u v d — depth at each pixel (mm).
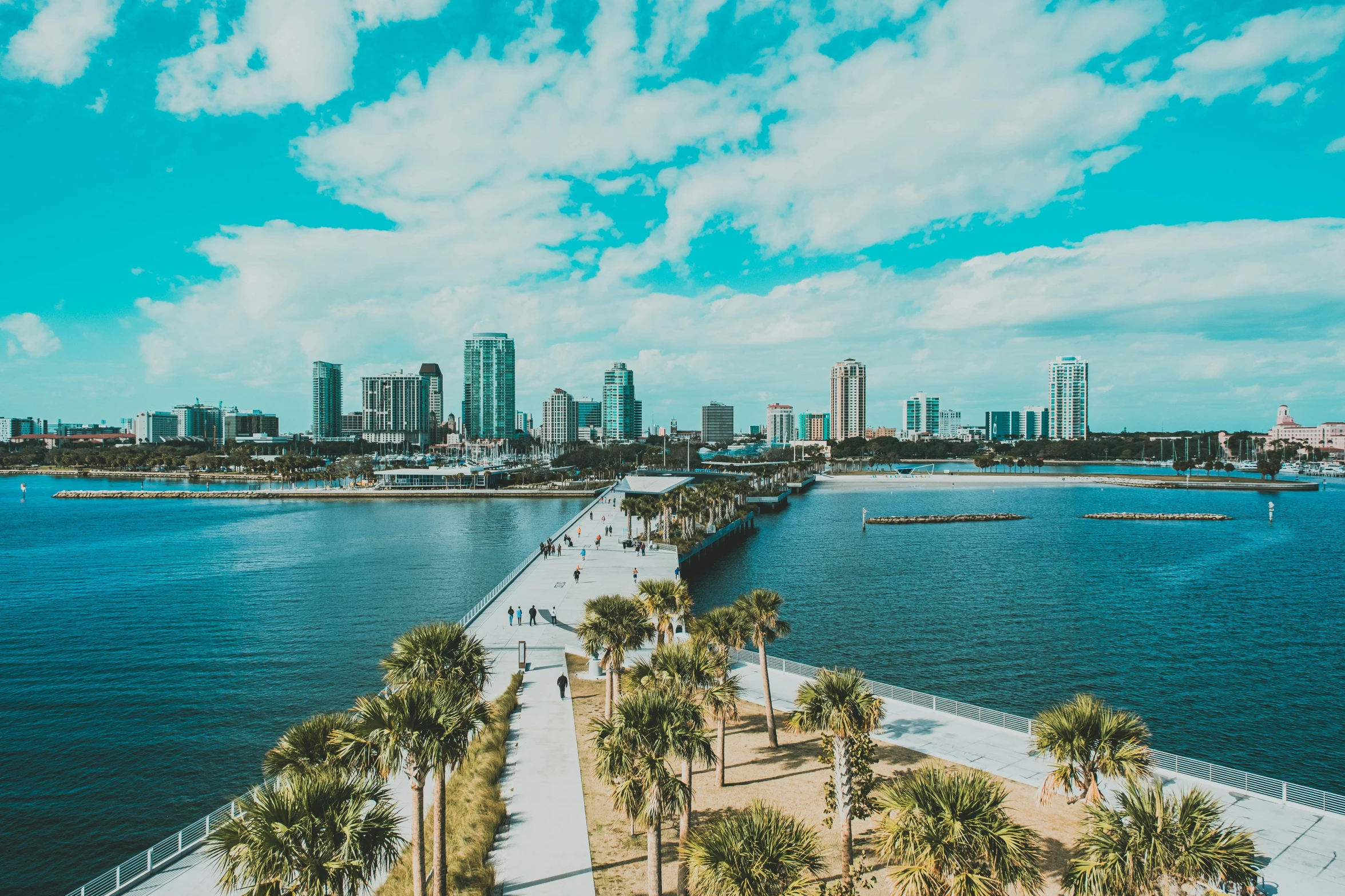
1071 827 30250
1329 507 199250
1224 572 106750
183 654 67938
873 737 40031
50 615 82375
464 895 25812
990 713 42844
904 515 183875
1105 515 175625
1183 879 19375
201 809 41000
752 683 50594
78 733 50688
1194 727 51688
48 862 36000
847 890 23312
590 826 31906
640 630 41719
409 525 168125
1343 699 56719
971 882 19031
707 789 35656
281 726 52125
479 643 30938
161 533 152875
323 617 81750
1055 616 81250
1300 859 27719
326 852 19203
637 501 119562
